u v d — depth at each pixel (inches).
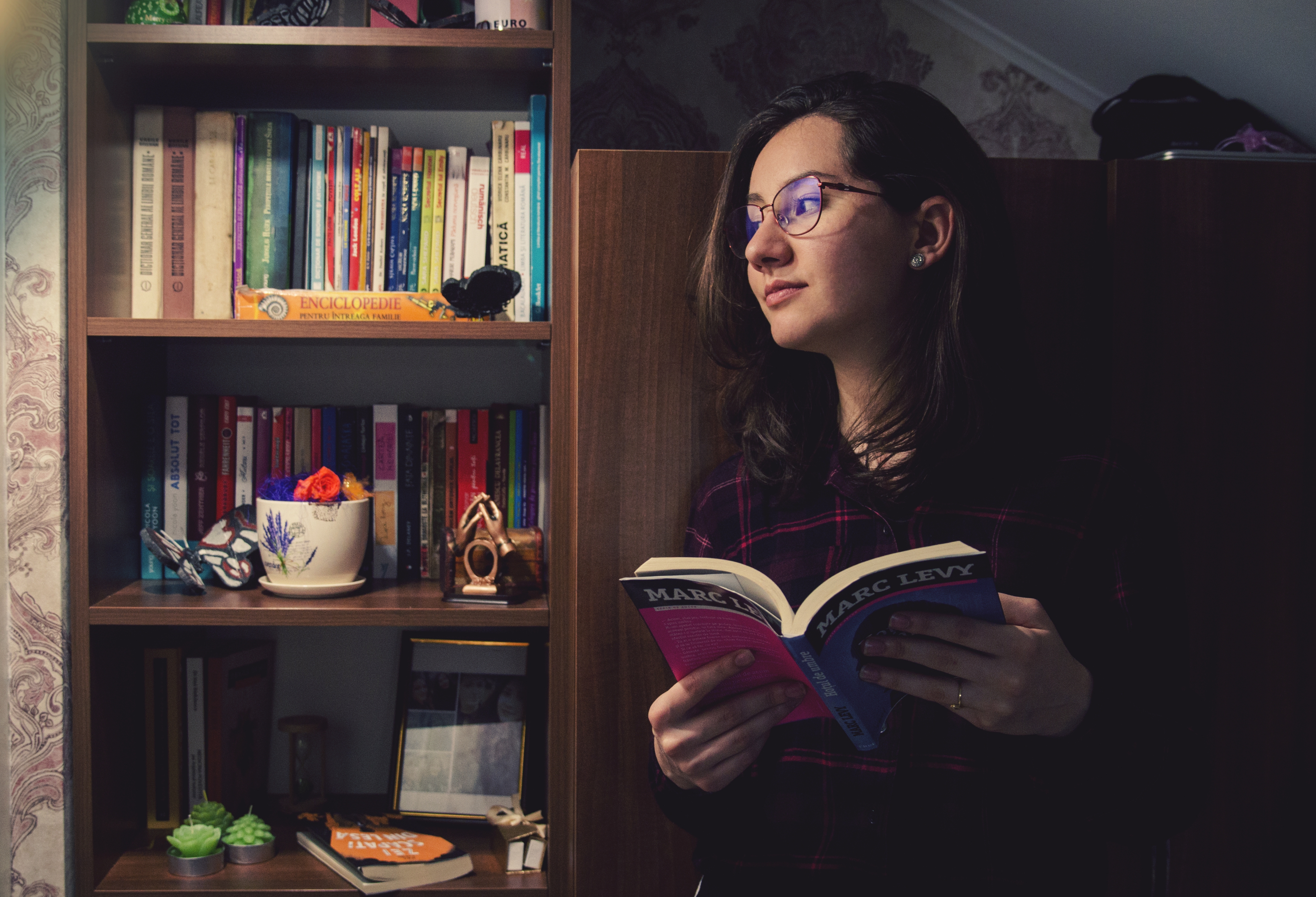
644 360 43.8
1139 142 53.8
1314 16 46.1
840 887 31.5
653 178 43.9
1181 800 27.8
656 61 62.0
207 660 53.0
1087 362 45.4
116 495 50.1
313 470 54.1
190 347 58.1
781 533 35.9
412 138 58.6
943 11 62.9
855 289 32.3
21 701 46.7
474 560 49.3
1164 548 30.2
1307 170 45.9
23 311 46.4
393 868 46.8
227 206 50.9
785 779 33.0
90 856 46.8
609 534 43.7
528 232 51.7
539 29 48.5
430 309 49.1
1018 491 31.7
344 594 49.2
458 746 54.7
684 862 43.9
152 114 50.4
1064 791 28.7
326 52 47.4
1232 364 45.7
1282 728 45.8
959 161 33.2
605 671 43.7
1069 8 56.3
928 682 25.4
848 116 32.8
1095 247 45.4
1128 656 28.8
